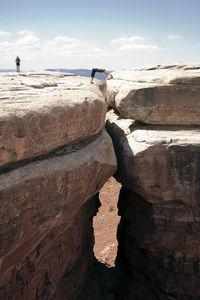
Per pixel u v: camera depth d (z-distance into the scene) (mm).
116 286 12477
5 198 4746
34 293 7695
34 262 7395
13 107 5164
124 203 12000
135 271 11391
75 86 9141
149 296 10711
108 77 11688
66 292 9789
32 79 10250
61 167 5941
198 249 9578
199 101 9016
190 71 9539
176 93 8992
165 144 8523
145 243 10070
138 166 8766
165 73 9406
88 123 7035
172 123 9266
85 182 6938
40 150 5523
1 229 4809
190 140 8555
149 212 9828
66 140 6273
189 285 9992
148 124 9594
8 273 6430
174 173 8734
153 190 8953
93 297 11344
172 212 9453
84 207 10734
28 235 5453
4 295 6441
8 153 4840
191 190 8852
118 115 11164
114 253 17016
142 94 9141
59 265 8891
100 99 7922
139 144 8797
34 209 5449
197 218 9406
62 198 6172
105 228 21938
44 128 5523
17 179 4969
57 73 14078
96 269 12992
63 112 5992
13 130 4848
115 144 9891
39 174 5410
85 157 6773
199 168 8680
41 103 5785
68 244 9500
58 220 6227
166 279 10148
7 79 9719
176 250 9773
